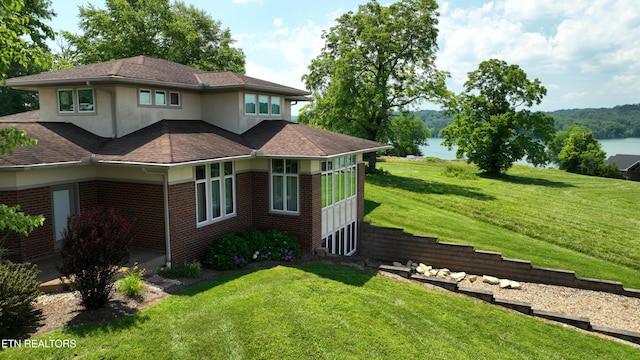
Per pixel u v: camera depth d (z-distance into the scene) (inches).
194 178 505.7
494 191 1307.8
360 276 513.0
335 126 1325.0
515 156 1711.4
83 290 339.6
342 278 493.4
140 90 583.2
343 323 369.1
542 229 888.9
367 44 1277.1
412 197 1100.5
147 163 449.4
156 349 295.9
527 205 1116.5
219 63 1581.0
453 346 364.2
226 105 674.2
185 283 438.0
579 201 1266.0
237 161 586.2
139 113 583.5
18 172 431.2
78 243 329.4
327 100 1320.1
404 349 340.8
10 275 319.9
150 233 491.8
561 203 1196.5
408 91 1331.2
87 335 303.9
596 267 681.0
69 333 305.1
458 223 869.2
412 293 478.0
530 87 1674.5
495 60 1721.2
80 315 335.9
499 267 653.3
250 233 577.0
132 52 1381.6
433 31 1273.4
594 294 595.2
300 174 584.7
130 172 496.7
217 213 555.2
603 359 387.5
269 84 740.0
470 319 432.5
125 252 355.6
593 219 1011.9
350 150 668.7
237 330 334.0
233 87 644.1
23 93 1193.4
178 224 484.4
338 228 685.9
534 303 565.9
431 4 1272.1
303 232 593.3
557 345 403.9
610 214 1090.7
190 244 503.8
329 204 650.8
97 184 521.7
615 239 848.3
